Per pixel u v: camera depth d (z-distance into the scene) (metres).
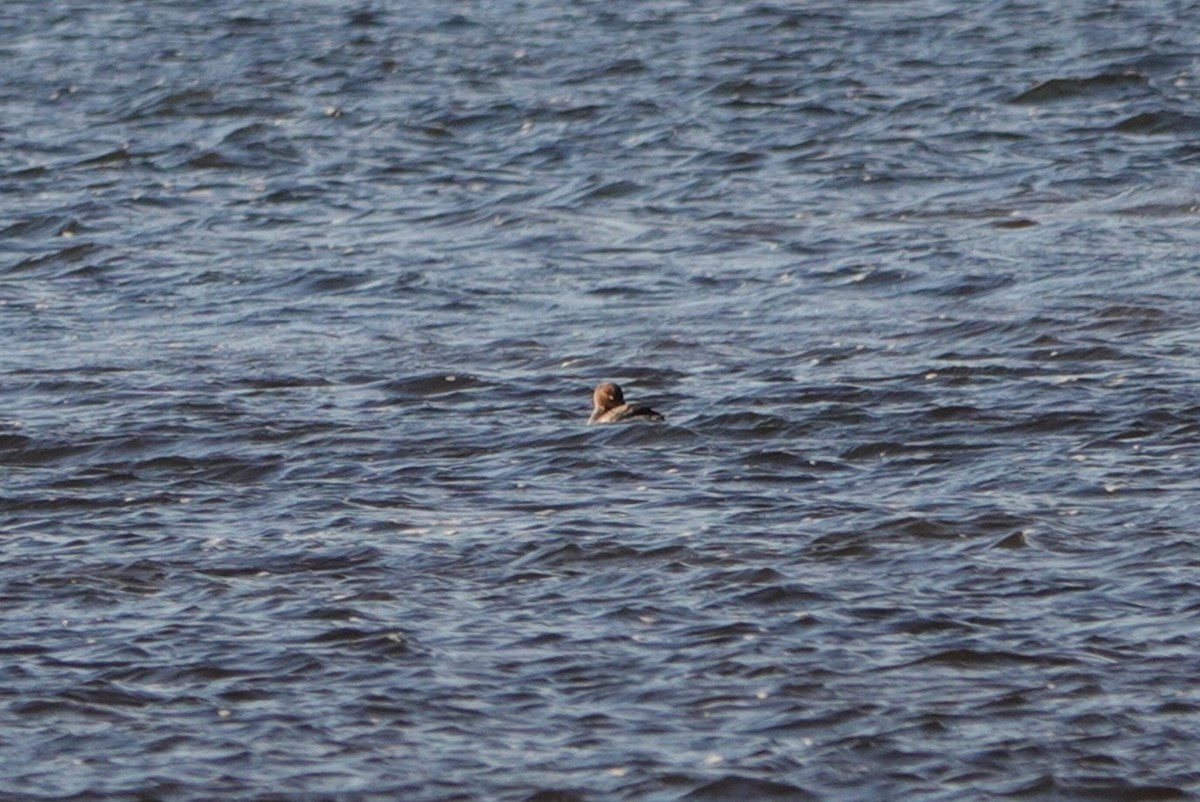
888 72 173.50
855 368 94.25
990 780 54.16
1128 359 93.38
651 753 55.84
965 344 97.75
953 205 128.62
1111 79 162.25
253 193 141.12
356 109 168.62
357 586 67.50
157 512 76.00
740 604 65.12
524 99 168.75
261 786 54.56
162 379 95.81
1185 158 137.75
